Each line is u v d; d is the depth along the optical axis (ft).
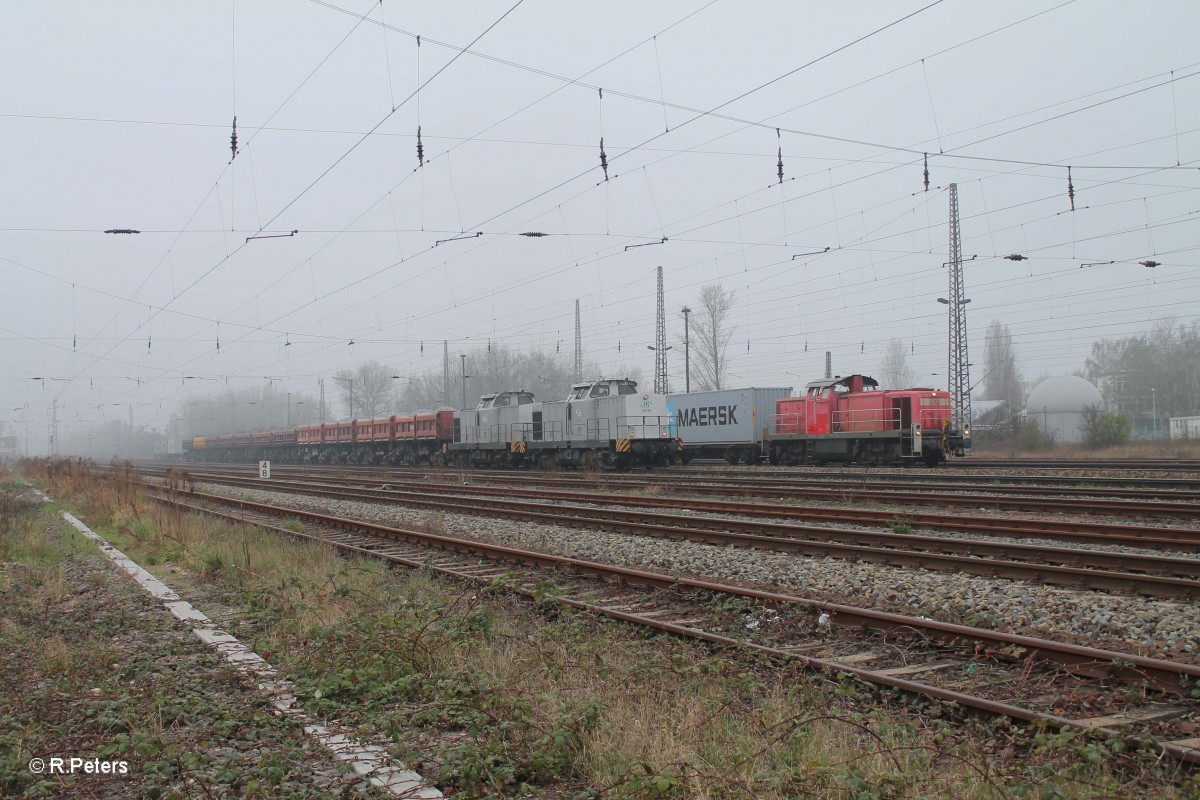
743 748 19.26
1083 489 73.87
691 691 23.40
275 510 78.33
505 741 19.86
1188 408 295.48
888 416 120.16
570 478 111.65
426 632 27.71
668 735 19.69
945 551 45.57
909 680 24.18
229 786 17.98
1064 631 28.96
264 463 118.01
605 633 30.01
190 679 25.70
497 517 68.28
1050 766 16.87
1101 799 15.88
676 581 37.24
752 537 48.91
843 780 16.75
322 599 34.94
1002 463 118.62
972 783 16.83
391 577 42.29
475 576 41.88
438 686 23.09
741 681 23.63
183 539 58.08
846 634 29.50
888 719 20.92
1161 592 33.01
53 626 33.17
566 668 25.22
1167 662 22.52
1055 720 19.42
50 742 20.65
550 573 43.21
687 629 29.71
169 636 31.58
